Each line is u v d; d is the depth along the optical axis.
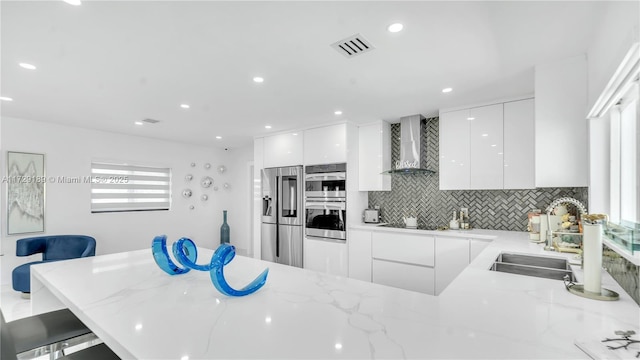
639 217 1.64
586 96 2.08
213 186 6.33
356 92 2.93
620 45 1.33
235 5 1.58
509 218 3.43
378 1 1.54
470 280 1.42
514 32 1.83
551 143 2.20
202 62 2.25
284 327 0.92
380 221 4.39
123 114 3.73
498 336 0.85
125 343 0.84
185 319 1.00
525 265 1.90
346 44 1.99
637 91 1.61
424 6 1.59
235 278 1.52
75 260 1.97
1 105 3.32
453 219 3.67
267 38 1.91
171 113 3.69
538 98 2.27
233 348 0.80
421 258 3.42
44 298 1.92
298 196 4.50
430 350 0.77
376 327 0.91
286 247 4.63
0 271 3.83
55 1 1.53
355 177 4.22
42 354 1.42
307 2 1.55
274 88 2.81
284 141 4.73
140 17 1.68
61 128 4.32
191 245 1.67
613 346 0.78
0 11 1.60
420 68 2.36
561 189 3.12
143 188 5.30
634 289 1.15
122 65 2.29
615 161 1.95
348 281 1.41
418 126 3.77
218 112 3.64
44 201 4.15
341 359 0.73
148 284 1.42
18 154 3.95
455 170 3.37
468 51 2.08
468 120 3.31
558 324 0.93
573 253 2.04
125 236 4.98
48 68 2.34
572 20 1.69
